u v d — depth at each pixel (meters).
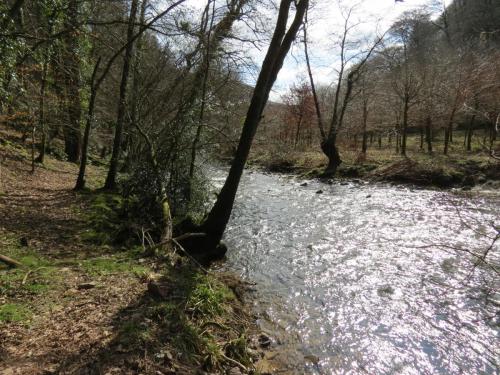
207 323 5.73
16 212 10.53
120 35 14.04
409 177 23.59
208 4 12.17
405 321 6.91
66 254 7.96
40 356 4.27
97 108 16.58
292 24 9.32
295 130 44.47
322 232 13.11
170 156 12.83
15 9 8.95
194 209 13.07
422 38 48.19
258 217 15.33
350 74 30.02
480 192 19.17
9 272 6.40
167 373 4.39
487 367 5.61
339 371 5.44
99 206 11.82
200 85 12.51
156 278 6.80
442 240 11.77
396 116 34.09
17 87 10.66
